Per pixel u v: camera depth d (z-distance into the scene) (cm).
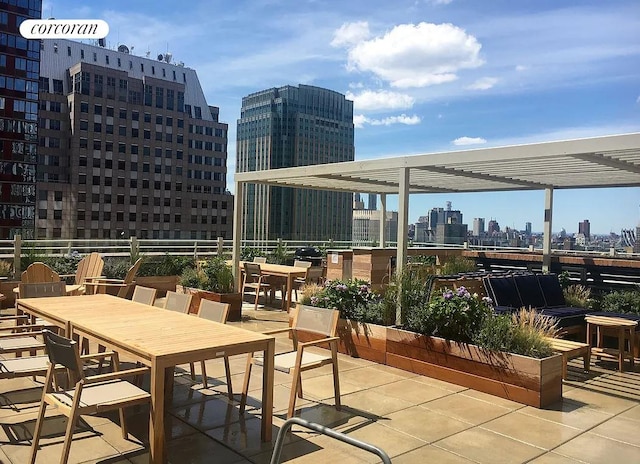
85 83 8556
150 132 9294
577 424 425
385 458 198
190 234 9850
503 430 409
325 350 659
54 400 321
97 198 8744
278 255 1422
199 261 1064
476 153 614
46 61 8956
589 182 995
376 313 634
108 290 974
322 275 1141
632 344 619
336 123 6588
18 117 7556
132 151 9106
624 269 1116
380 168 716
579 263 1197
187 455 347
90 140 8638
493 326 514
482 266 1434
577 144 535
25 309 511
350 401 468
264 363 371
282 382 518
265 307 1007
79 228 8575
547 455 365
